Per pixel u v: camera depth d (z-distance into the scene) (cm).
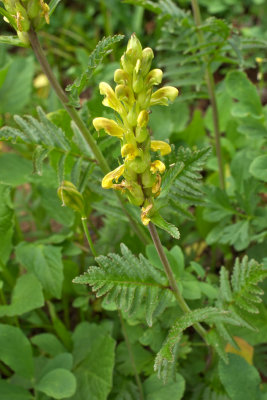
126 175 36
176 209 47
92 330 59
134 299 43
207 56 58
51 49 116
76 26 123
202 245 71
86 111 51
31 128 47
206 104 101
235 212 59
